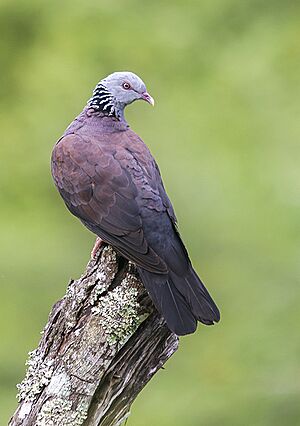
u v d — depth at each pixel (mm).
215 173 13773
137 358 7414
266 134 14391
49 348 7344
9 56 15836
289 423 11281
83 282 7516
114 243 8141
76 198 8680
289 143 14141
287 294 12156
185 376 11977
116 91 9570
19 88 15500
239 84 14930
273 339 11711
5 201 14484
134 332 7434
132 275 7613
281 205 13008
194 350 12273
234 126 14508
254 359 11672
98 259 7715
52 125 14906
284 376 11492
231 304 12570
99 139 9055
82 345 7285
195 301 7652
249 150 14156
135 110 14797
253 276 12703
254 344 11734
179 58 15461
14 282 13461
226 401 11422
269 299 12156
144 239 8109
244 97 14828
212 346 12164
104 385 7352
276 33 15406
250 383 11531
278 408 11336
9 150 14805
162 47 15508
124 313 7387
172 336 7523
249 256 12875
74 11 15914
